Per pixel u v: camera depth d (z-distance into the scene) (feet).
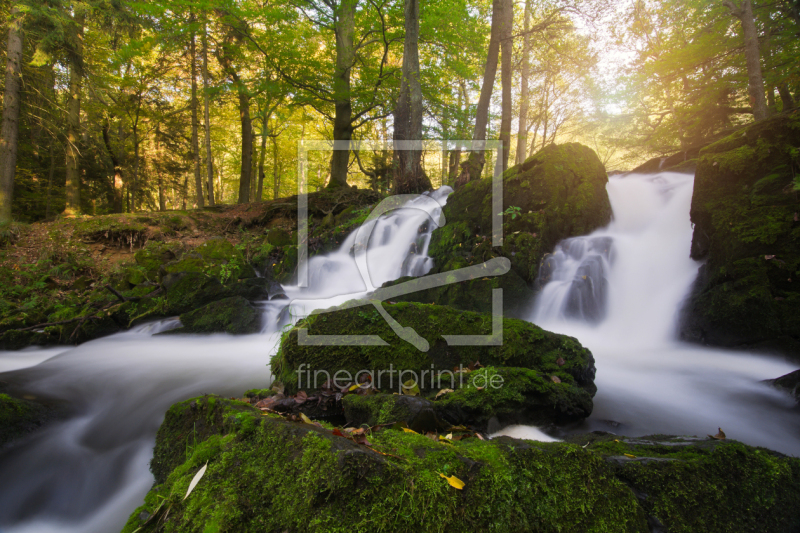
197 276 23.94
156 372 14.24
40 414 10.48
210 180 47.03
